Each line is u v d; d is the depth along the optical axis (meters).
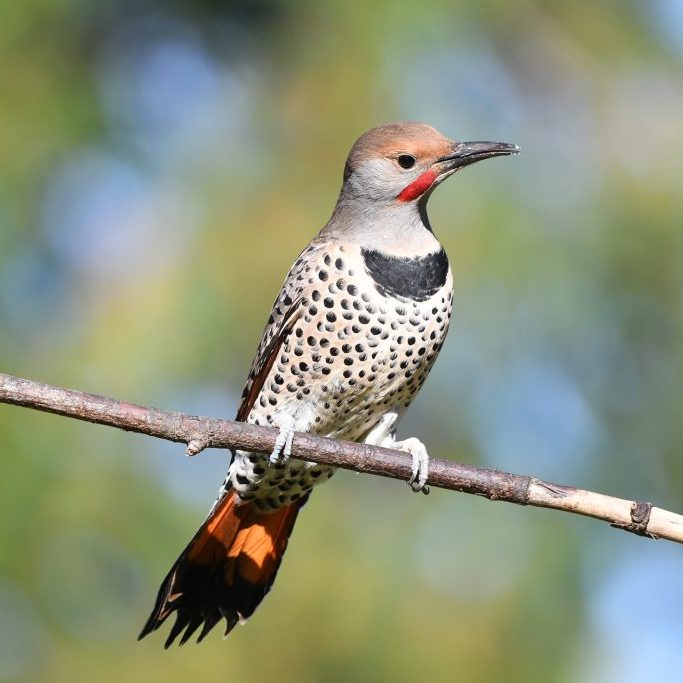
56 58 14.34
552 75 14.08
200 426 8.23
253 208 13.34
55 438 12.25
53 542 12.14
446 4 13.73
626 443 13.40
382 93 13.57
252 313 12.91
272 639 12.47
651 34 14.28
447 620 12.38
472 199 12.88
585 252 13.11
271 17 14.93
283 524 9.91
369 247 9.67
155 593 12.28
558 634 12.41
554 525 12.63
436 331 9.75
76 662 12.08
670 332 13.34
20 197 13.50
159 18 15.58
